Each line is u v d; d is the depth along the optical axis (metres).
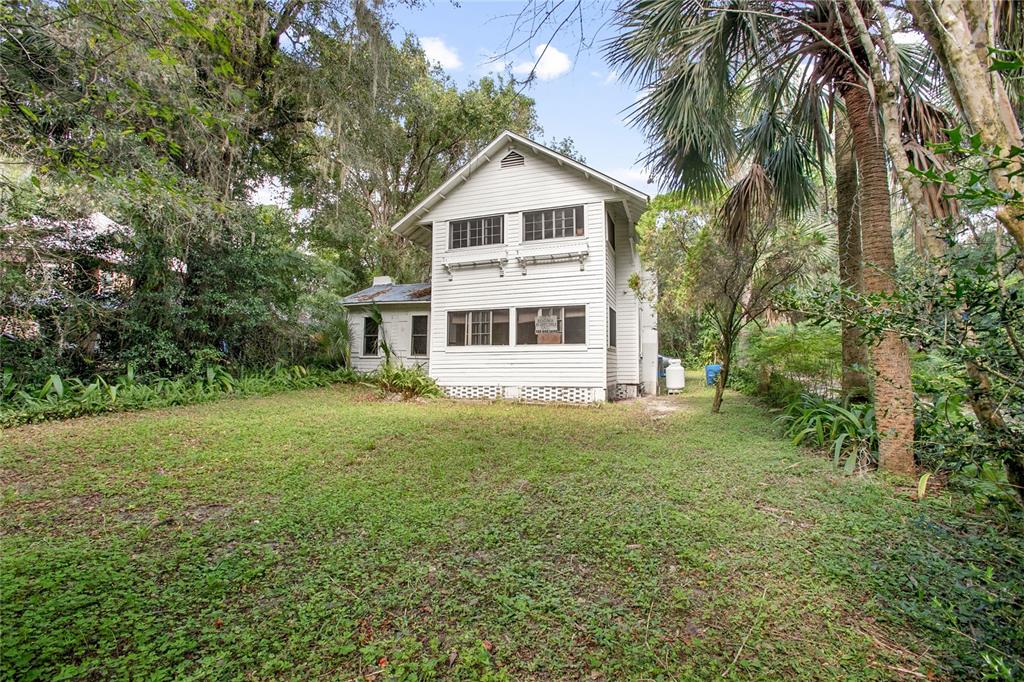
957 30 1.78
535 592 2.40
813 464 4.71
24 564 2.59
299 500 3.75
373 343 15.55
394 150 14.94
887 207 4.47
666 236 10.32
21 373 7.62
